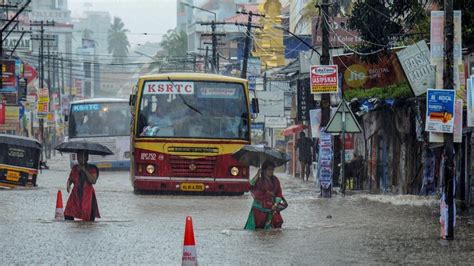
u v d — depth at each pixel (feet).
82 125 212.43
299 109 213.25
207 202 119.85
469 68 113.19
